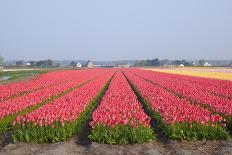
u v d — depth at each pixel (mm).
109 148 13500
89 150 13336
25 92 32000
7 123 16594
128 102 21453
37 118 15125
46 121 14672
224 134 14703
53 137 14398
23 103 20438
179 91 29578
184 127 15000
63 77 54812
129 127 14648
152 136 14672
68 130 15039
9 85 36938
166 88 34406
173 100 21859
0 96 27141
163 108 18234
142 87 33219
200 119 14953
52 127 14594
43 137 14359
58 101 21562
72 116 15680
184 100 22578
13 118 17141
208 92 28281
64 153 12977
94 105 24641
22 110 19359
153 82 43312
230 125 16875
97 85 36344
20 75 77250
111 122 14414
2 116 16516
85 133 16344
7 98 27641
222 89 32188
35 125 14672
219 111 18469
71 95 25406
